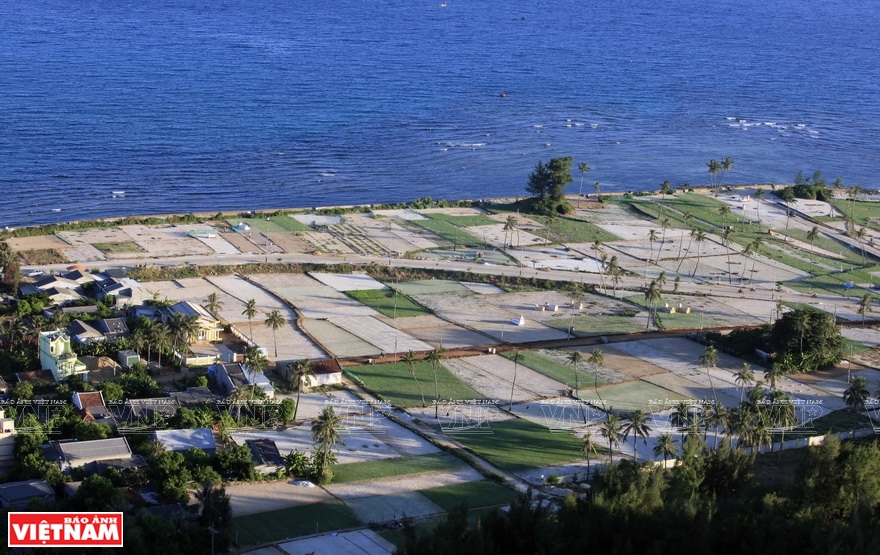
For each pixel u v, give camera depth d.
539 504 182.12
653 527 174.12
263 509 194.88
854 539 170.00
